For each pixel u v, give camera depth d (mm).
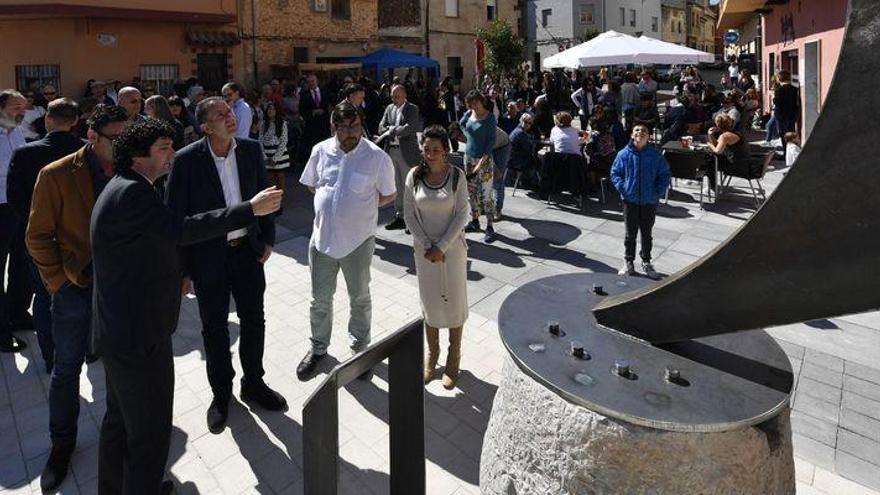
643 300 1925
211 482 3076
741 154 8547
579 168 8453
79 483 3072
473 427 3520
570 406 1780
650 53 11844
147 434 2574
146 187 2439
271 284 5891
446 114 14516
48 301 3988
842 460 3145
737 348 1946
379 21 23250
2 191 4332
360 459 3270
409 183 3773
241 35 18469
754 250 1553
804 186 1412
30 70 15859
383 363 4301
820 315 1482
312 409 1593
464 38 26062
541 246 6875
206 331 3500
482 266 6246
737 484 1679
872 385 3871
